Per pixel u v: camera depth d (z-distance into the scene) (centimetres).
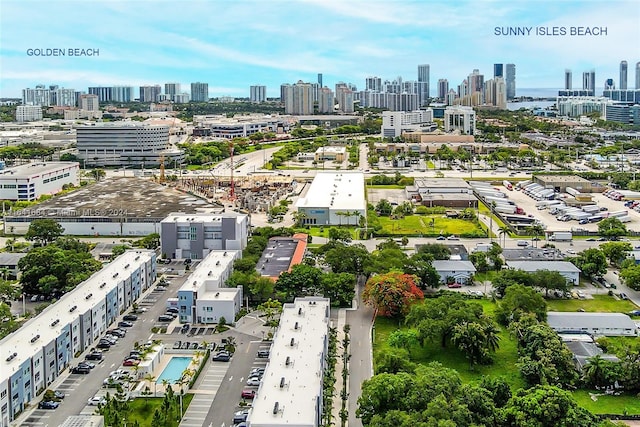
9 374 16688
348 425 16350
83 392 18175
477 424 14688
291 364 17075
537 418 14888
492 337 19788
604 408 17088
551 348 18638
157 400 17712
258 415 14625
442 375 15975
